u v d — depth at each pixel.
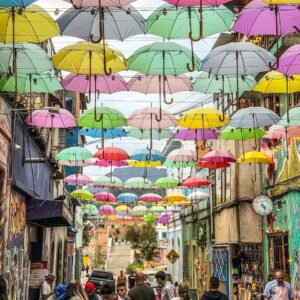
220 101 21.70
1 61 10.18
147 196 30.27
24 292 16.14
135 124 14.58
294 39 15.51
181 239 41.81
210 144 26.11
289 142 16.89
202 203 31.83
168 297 13.68
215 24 9.48
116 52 9.68
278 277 13.23
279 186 17.98
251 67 10.52
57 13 8.57
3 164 12.52
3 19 8.39
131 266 74.25
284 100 17.38
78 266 44.38
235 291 23.81
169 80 12.19
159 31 9.52
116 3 7.89
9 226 13.32
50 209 16.16
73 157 19.19
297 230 16.05
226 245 25.05
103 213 34.50
